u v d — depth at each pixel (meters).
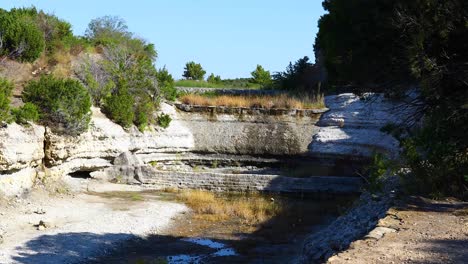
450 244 8.77
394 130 18.33
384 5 14.70
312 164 34.91
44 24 37.75
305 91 42.59
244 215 23.22
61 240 17.91
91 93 32.75
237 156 36.84
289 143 36.50
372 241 9.06
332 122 36.50
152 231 20.38
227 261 16.69
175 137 35.94
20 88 30.30
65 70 35.31
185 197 26.62
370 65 15.50
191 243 18.92
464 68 13.76
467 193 13.34
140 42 50.34
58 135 26.33
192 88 46.06
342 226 13.78
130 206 24.34
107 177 30.23
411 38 13.81
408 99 18.59
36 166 25.42
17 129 23.91
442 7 13.55
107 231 19.62
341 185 27.80
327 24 18.56
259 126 37.78
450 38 13.66
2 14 35.22
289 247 18.39
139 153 33.12
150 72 37.62
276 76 49.81
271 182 28.69
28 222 20.02
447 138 14.13
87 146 28.88
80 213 22.25
